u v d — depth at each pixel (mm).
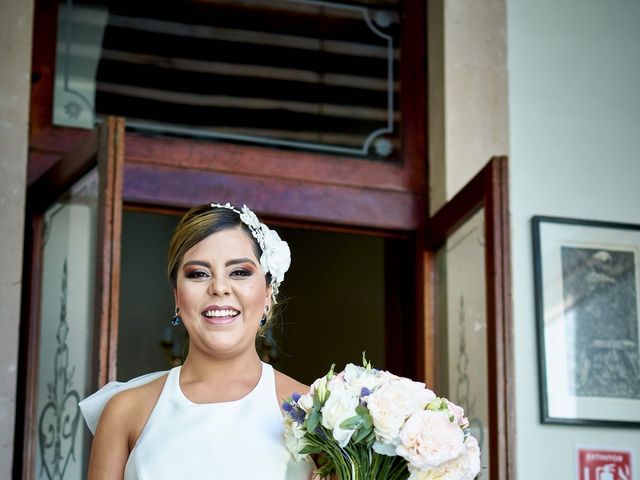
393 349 5090
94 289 3797
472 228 4547
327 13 5172
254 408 2672
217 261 2688
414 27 5215
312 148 4984
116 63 4801
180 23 4965
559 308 4973
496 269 4207
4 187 4305
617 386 4945
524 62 5188
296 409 2543
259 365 2768
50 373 4211
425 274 4902
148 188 4664
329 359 7480
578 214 5102
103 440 2711
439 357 4820
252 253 2723
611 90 5254
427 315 4863
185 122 4836
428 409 2473
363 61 5148
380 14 5211
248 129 4914
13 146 4352
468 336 4539
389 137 5098
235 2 5051
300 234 7930
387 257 5184
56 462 4094
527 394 4887
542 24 5246
